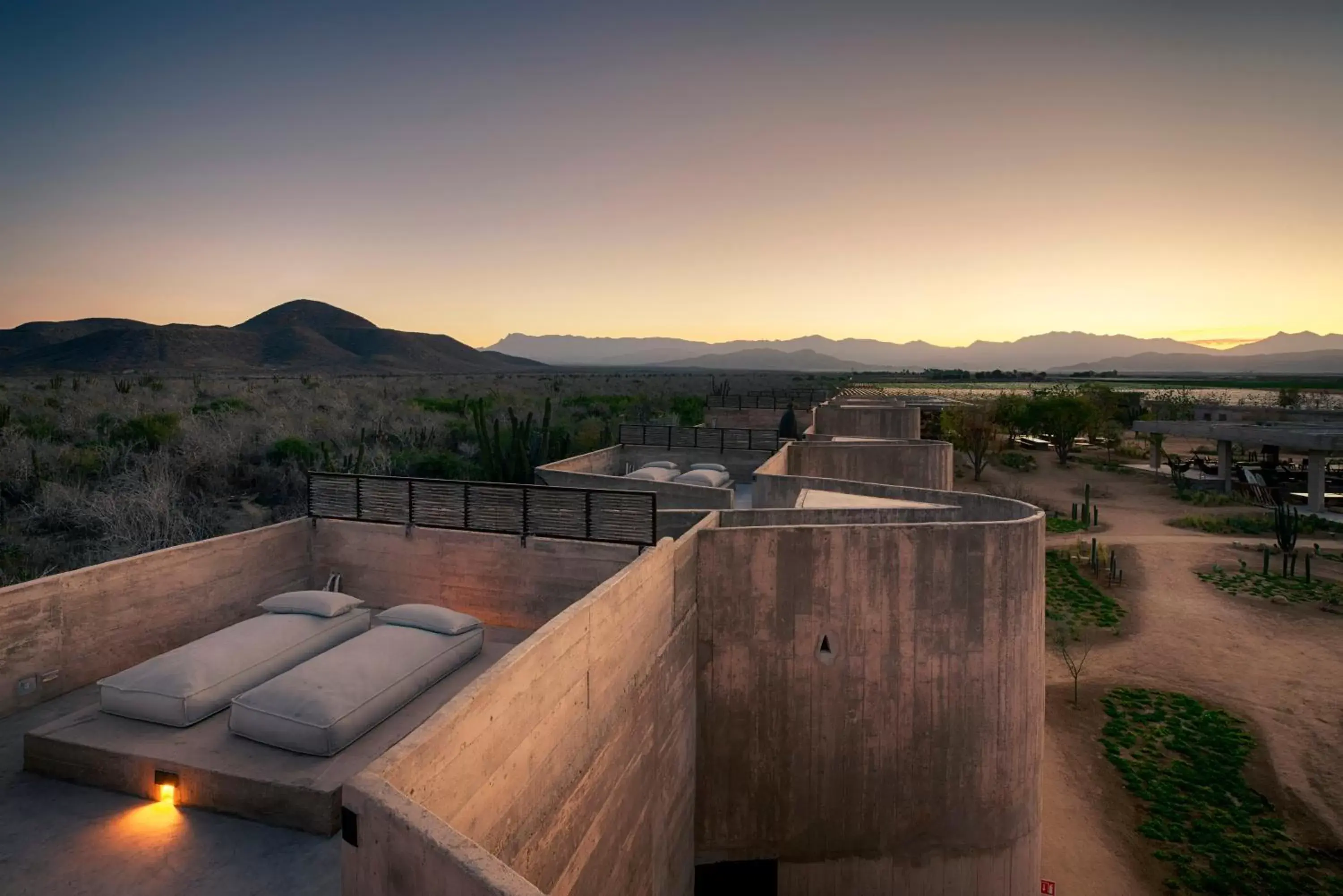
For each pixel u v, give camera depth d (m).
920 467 22.89
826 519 13.20
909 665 11.08
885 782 11.18
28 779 7.10
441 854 3.66
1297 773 16.45
